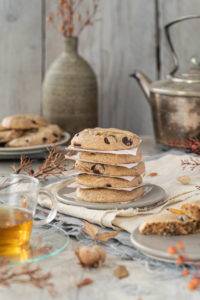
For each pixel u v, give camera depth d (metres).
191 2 1.31
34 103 1.38
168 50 1.33
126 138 0.85
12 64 1.36
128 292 0.63
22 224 0.71
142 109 1.37
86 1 1.34
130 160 0.84
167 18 1.33
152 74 1.35
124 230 0.78
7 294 0.63
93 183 0.84
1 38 1.35
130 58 1.36
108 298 0.62
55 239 0.74
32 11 1.34
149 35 1.34
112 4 1.34
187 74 1.15
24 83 1.37
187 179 0.94
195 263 0.67
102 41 1.36
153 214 0.81
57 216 0.82
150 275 0.66
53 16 1.34
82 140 0.85
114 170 0.84
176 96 1.11
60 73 1.25
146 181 0.95
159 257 0.68
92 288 0.64
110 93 1.38
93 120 1.28
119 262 0.70
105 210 0.82
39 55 1.36
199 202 0.75
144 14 1.33
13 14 1.35
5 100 1.38
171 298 0.62
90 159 0.84
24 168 0.94
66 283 0.65
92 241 0.75
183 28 1.32
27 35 1.35
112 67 1.37
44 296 0.62
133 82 1.37
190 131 1.12
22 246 0.72
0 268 0.67
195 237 0.73
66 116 1.25
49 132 1.15
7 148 1.10
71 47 1.26
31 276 0.65
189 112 1.11
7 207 0.74
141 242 0.71
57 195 0.87
